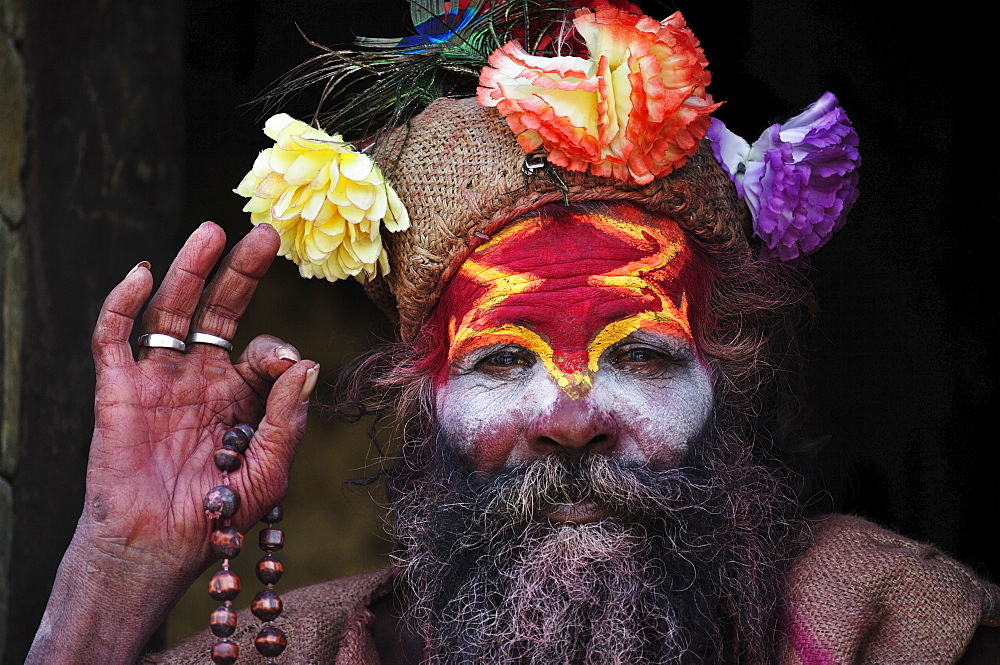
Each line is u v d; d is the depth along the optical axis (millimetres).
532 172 1738
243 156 5109
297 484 5199
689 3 3334
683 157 1744
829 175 1885
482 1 1931
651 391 1780
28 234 2660
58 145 2684
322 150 1760
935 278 3471
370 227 1779
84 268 2701
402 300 1892
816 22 3377
